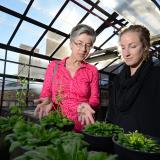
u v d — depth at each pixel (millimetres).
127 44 1306
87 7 8914
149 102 1297
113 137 943
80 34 1575
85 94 1718
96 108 1729
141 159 771
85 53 1661
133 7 6371
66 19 9000
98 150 989
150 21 7117
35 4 7988
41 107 1509
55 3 8250
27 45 9883
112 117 1494
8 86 9375
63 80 1722
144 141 850
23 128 1018
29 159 708
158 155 776
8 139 952
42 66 10773
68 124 1314
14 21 8391
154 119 1270
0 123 1214
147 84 1332
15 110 1498
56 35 9758
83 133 1069
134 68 1450
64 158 681
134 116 1317
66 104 1657
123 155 809
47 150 710
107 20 9422
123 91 1423
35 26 8859
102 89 12547
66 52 10711
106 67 13648
